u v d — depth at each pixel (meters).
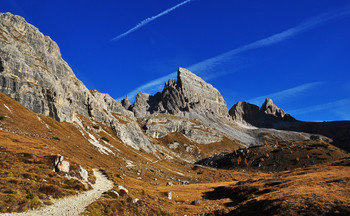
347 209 26.23
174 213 46.97
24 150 48.94
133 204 40.00
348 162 92.00
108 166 94.75
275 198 38.50
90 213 28.55
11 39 125.75
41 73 126.44
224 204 61.25
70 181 39.47
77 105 160.50
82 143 111.25
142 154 167.12
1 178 30.34
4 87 103.88
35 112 111.81
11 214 22.58
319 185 45.59
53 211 26.39
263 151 195.12
